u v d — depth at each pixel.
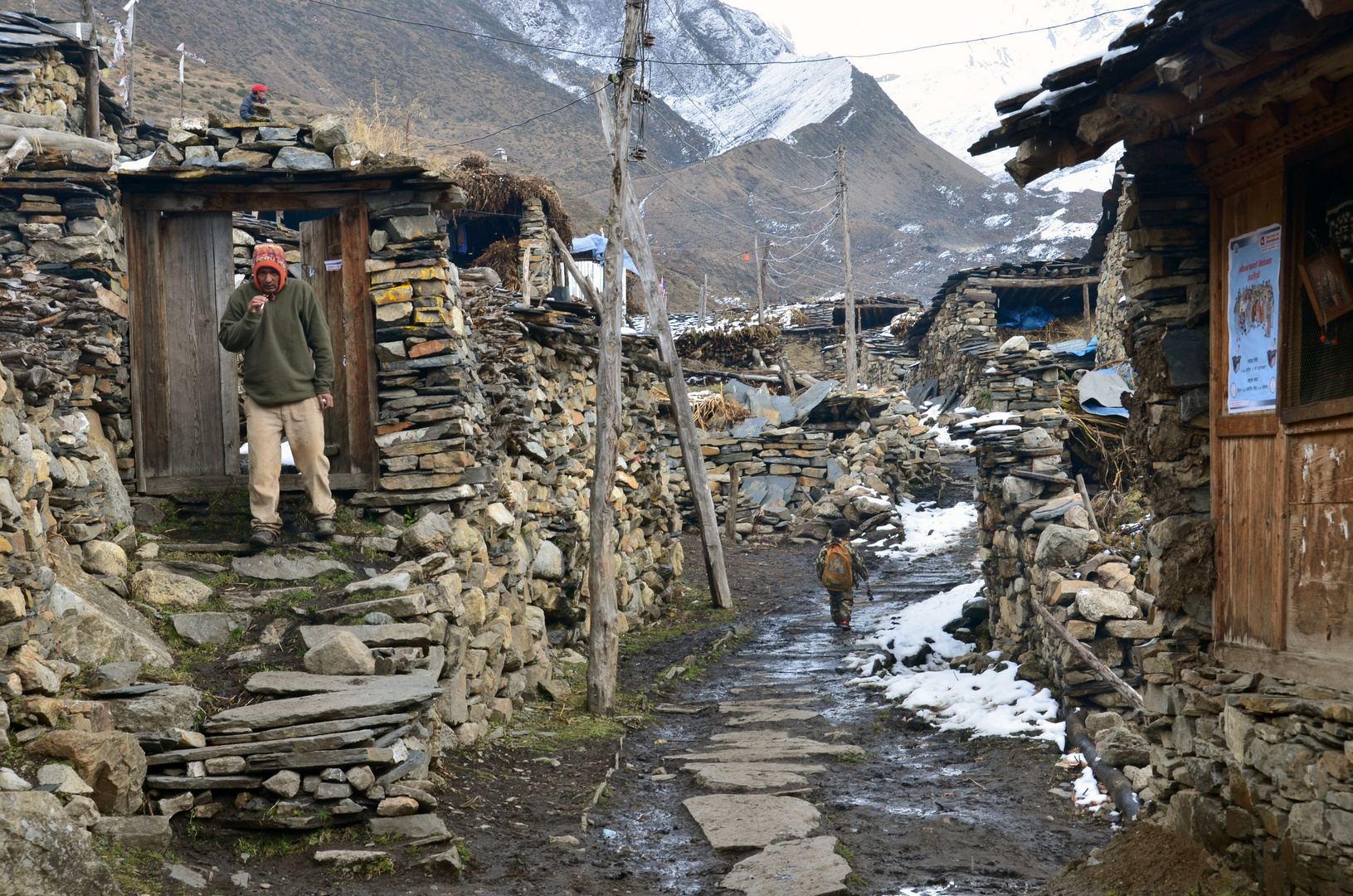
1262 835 4.23
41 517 5.26
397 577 6.43
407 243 7.67
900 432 22.44
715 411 22.45
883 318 40.72
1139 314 5.38
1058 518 9.27
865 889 4.84
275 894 4.15
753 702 9.46
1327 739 3.82
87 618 5.21
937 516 20.34
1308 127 4.15
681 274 104.62
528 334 10.86
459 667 6.74
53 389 6.22
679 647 12.02
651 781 6.79
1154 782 5.26
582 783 6.50
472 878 4.62
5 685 4.32
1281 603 4.36
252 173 7.53
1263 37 3.71
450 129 170.88
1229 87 4.13
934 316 30.92
